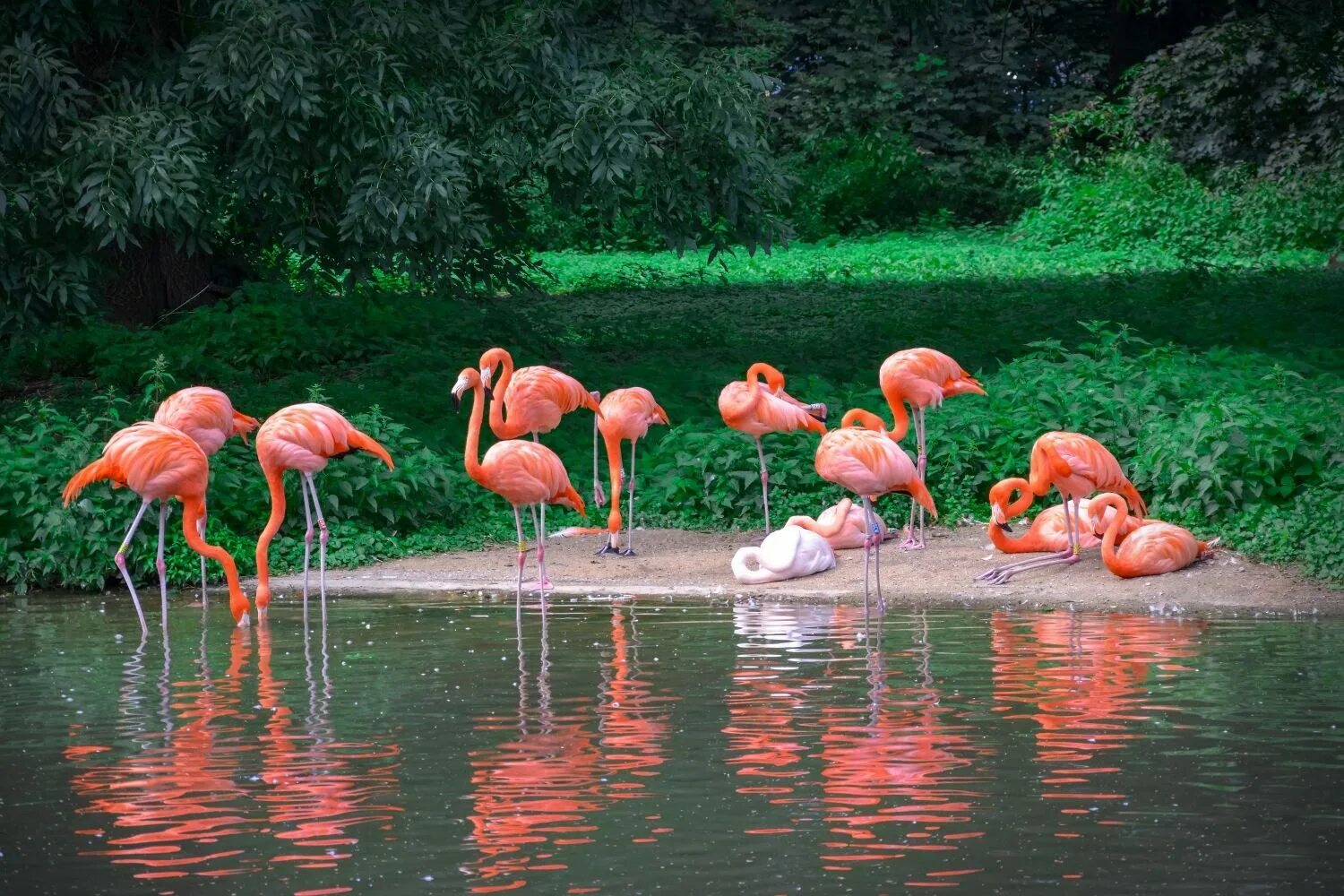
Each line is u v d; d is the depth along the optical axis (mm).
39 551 11656
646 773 6020
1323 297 23859
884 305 25359
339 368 18812
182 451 9711
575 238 39688
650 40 19906
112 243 19422
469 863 5008
